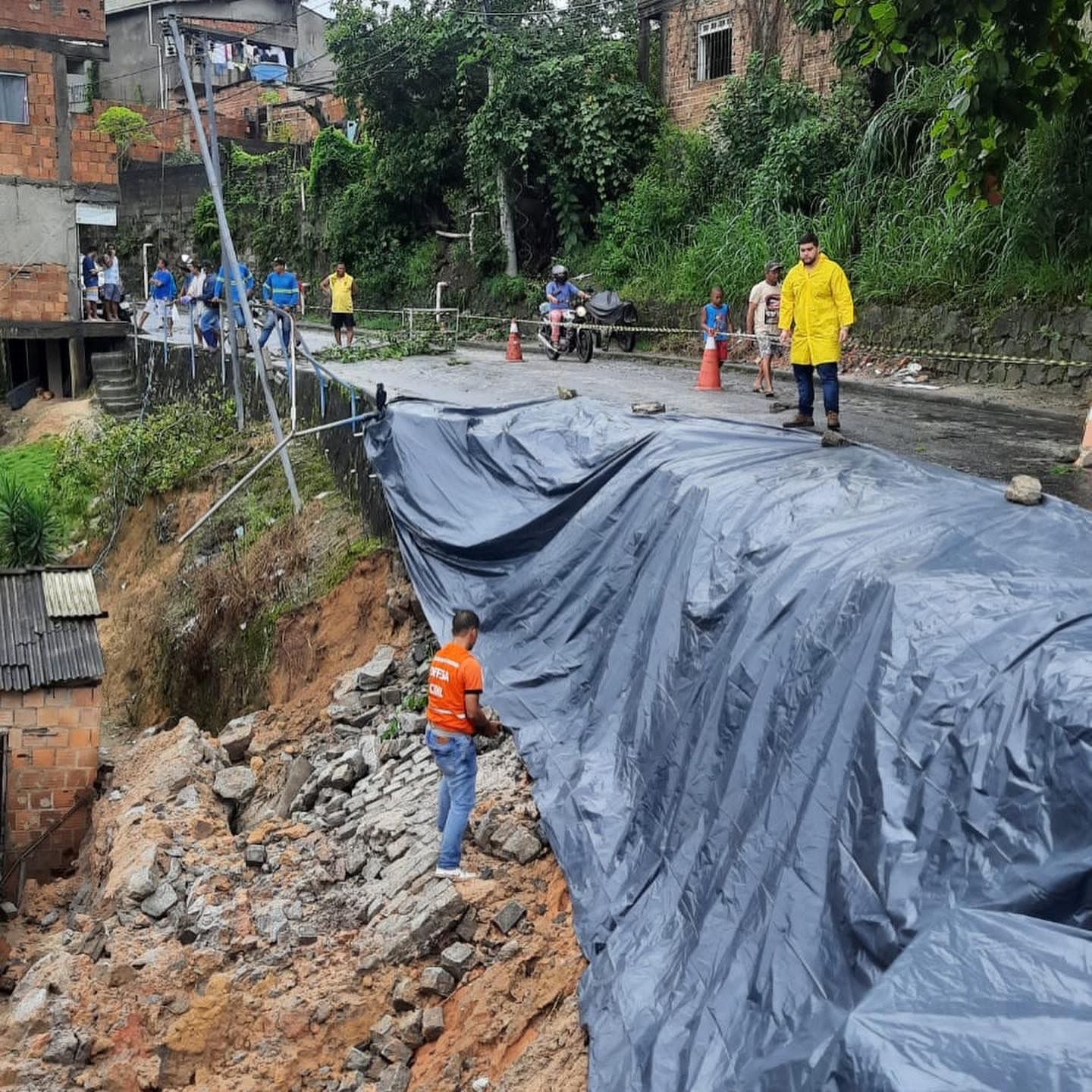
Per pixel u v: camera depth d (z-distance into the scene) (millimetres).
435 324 27938
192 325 24203
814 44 22516
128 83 48969
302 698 13758
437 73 29781
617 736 8680
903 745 5711
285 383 19562
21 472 24625
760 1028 5414
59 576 14570
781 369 18172
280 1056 7645
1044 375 14992
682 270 21812
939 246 16984
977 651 5727
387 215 33312
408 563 13031
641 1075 5648
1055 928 4273
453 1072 7035
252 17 47906
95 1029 8133
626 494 10195
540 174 27219
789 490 8445
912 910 5090
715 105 23344
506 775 9344
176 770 11906
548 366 20391
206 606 16422
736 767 6887
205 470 20000
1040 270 15359
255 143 45125
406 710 11812
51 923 11375
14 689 13047
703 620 8031
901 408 14055
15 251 26469
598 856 7676
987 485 7977
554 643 10266
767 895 6008
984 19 9234
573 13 28766
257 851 9891
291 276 20703
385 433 13945
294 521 16203
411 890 8367
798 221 19922
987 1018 3906
